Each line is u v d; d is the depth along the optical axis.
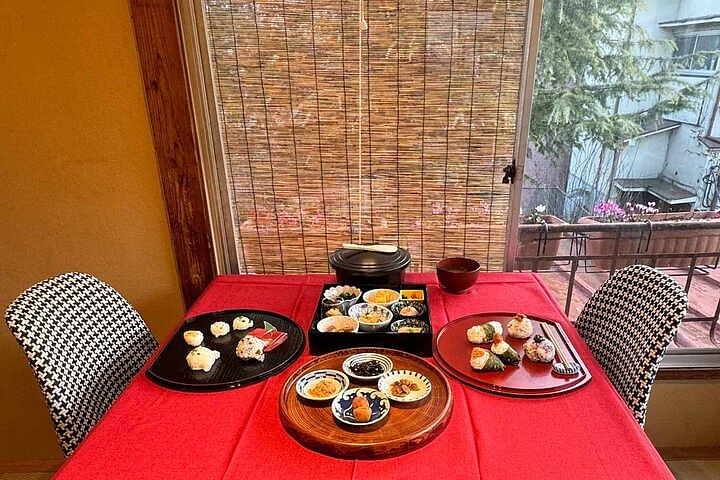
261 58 1.58
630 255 1.87
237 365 1.18
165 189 1.63
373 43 1.55
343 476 0.84
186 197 1.65
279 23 1.54
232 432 0.96
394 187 1.72
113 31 1.47
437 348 1.22
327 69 1.58
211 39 1.56
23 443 2.01
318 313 1.33
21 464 2.02
